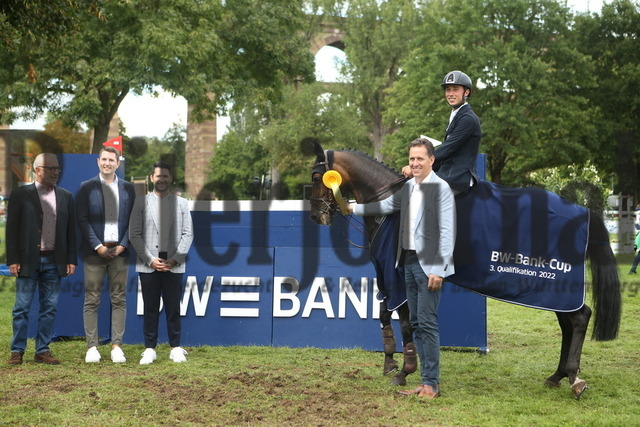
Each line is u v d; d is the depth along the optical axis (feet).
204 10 54.85
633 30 73.46
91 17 49.62
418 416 12.96
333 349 20.66
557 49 71.67
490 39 73.36
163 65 52.24
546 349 20.99
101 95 56.80
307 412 13.17
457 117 15.31
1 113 54.70
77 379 15.99
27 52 45.29
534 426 12.29
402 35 130.11
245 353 19.85
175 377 16.24
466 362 18.81
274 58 63.16
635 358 19.30
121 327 18.54
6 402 13.74
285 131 105.40
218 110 61.52
